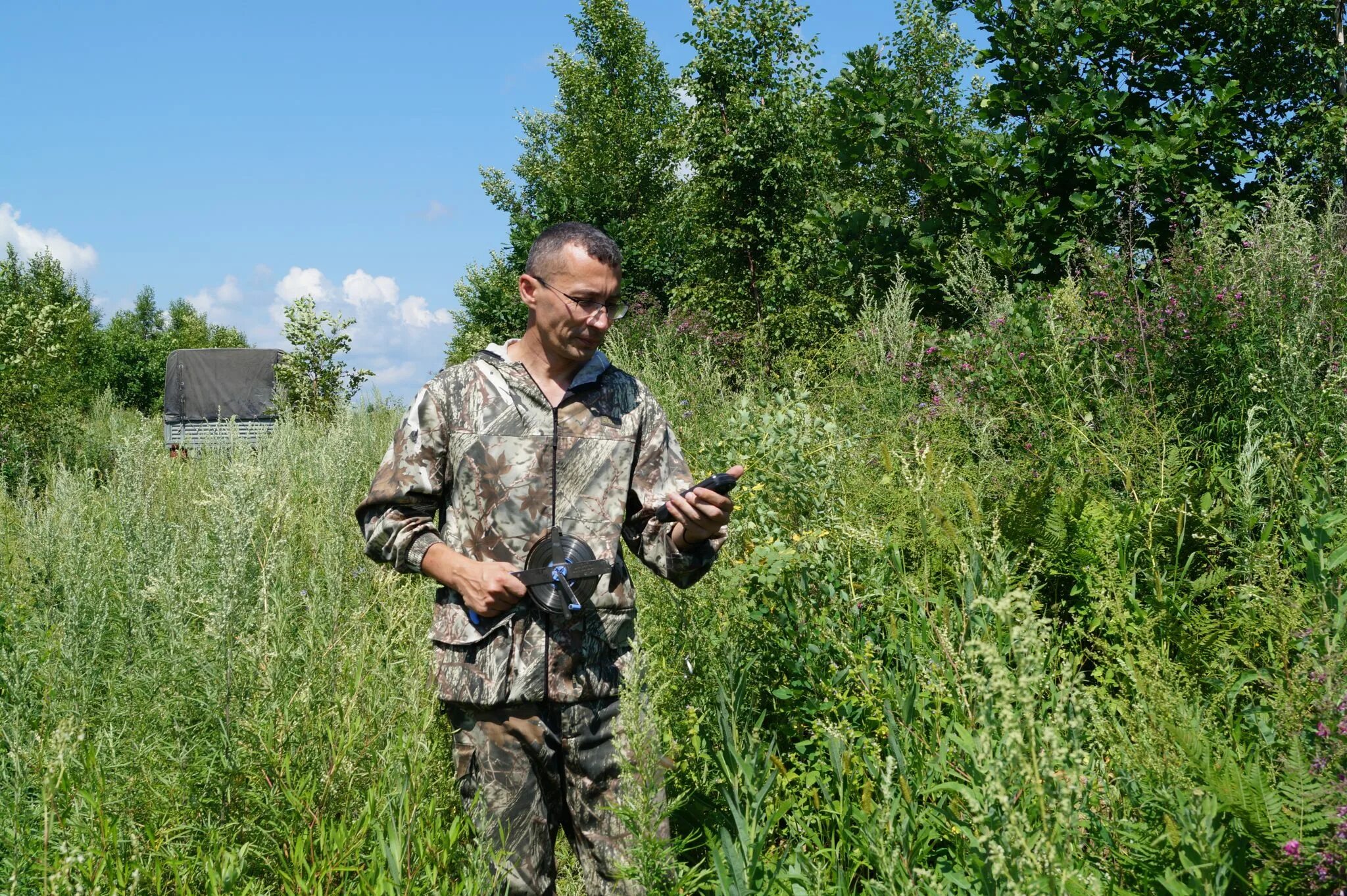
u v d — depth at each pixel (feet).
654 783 8.07
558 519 8.41
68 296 73.36
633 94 99.76
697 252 43.52
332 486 20.11
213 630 9.87
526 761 8.31
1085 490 14.05
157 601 12.66
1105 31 28.19
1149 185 25.71
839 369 27.71
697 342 35.88
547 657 8.21
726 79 42.24
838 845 8.94
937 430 19.24
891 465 14.58
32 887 8.02
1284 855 6.79
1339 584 10.19
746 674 10.74
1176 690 9.01
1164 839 7.14
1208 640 10.45
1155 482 14.24
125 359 139.54
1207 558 12.89
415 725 9.57
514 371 8.60
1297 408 14.48
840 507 13.44
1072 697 7.05
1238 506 12.44
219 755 9.11
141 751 9.34
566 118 104.01
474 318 86.99
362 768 9.46
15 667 11.82
